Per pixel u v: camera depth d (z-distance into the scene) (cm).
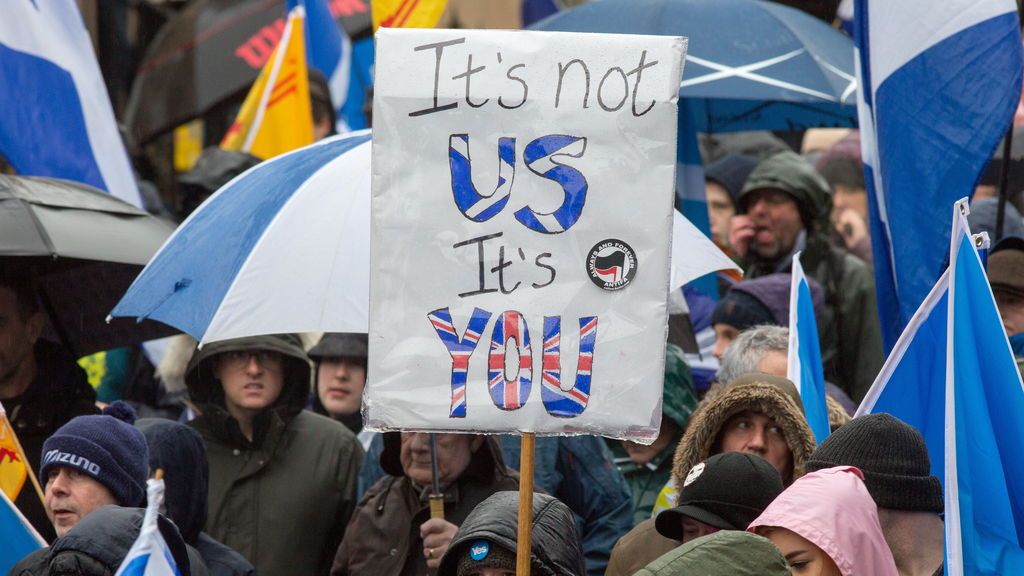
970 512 1430
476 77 1483
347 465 2261
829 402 1981
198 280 1881
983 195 2914
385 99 1481
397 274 1477
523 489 1459
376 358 1475
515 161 1478
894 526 1502
